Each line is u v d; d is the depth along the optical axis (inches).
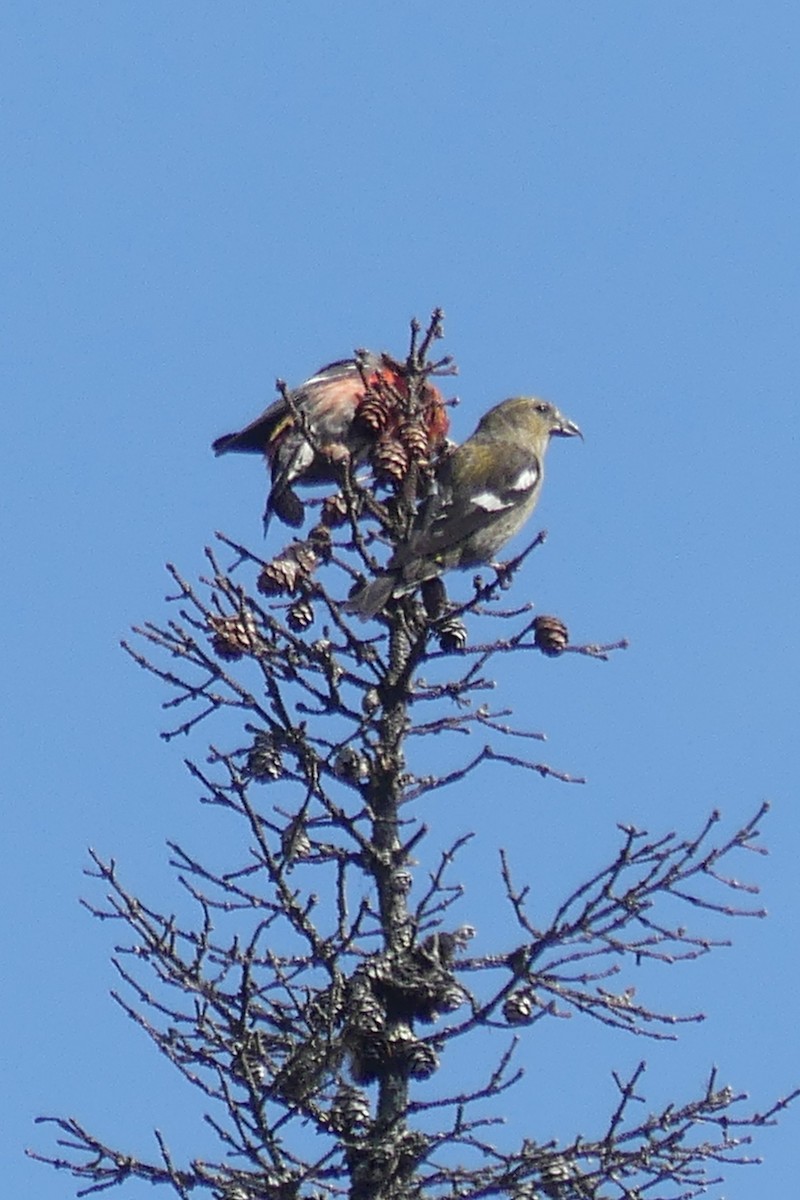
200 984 430.0
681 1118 437.1
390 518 538.0
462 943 470.3
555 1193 434.0
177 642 482.3
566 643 506.9
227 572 482.6
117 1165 443.2
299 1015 445.1
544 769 493.4
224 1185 424.2
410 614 530.9
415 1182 432.5
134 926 440.1
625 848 426.9
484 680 506.9
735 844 437.1
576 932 434.0
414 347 532.1
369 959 455.2
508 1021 465.1
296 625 513.7
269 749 483.8
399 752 494.3
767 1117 438.9
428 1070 443.2
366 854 475.2
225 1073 419.5
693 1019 445.1
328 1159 413.7
